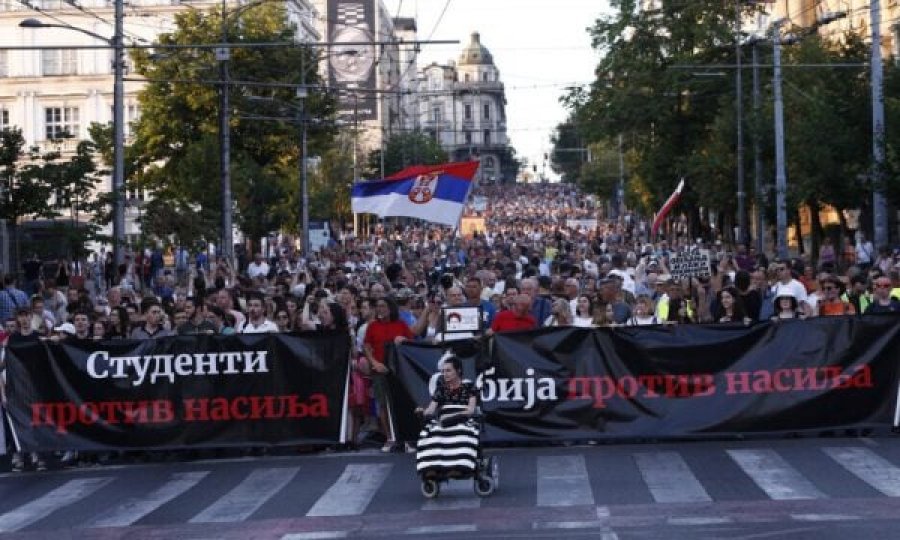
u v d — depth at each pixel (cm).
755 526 1259
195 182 5975
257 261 4266
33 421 1895
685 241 5678
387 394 1888
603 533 1254
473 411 1515
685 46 6688
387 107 14575
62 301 2938
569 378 1858
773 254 5384
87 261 4931
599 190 11569
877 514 1301
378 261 5081
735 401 1853
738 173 5797
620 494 1472
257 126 6925
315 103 7075
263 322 2125
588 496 1466
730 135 5978
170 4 9238
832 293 2127
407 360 1880
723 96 6312
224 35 4669
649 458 1727
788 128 5272
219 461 1878
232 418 1900
